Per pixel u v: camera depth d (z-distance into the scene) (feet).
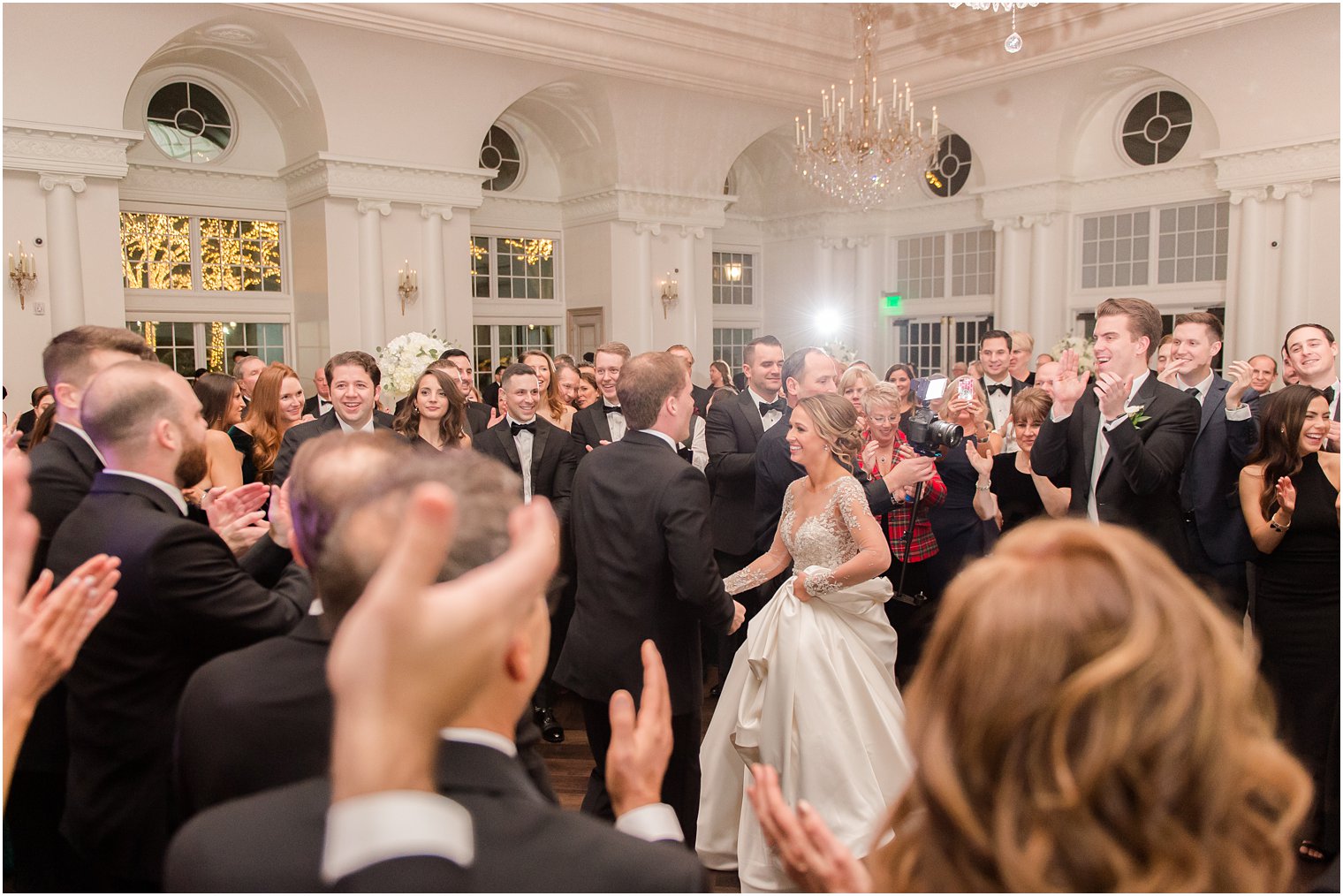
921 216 44.16
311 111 31.65
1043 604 2.28
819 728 8.71
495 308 39.75
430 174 33.71
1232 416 11.32
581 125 38.19
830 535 9.19
